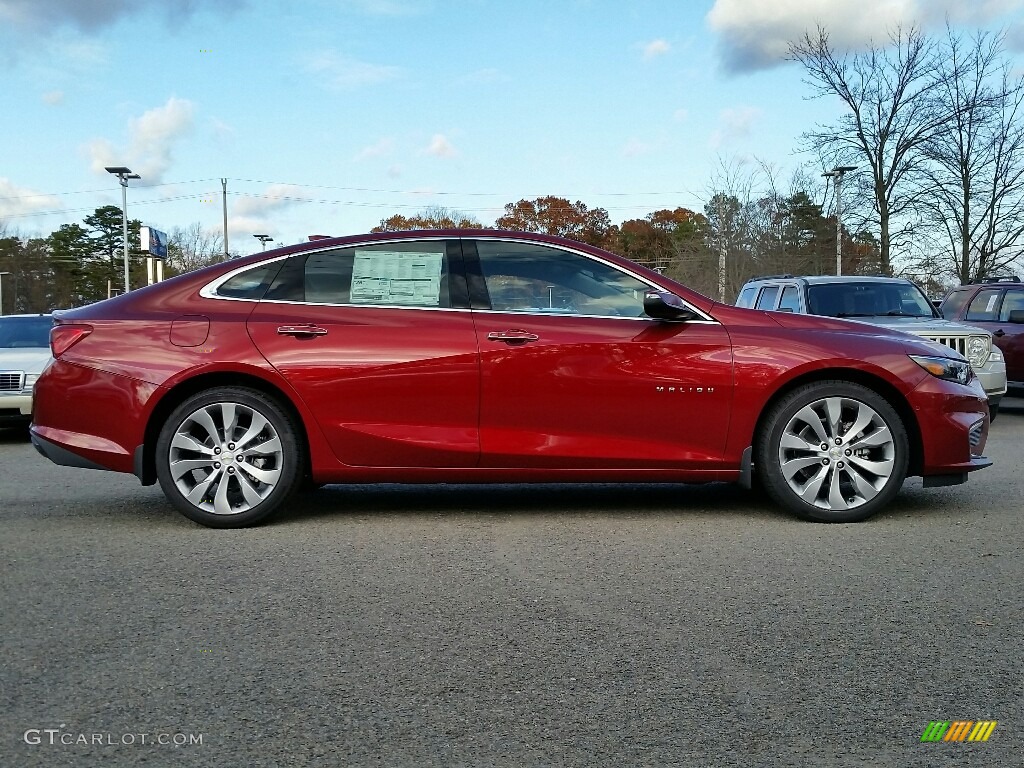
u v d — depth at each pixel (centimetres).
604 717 300
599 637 369
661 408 561
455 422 560
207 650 356
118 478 757
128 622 387
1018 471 760
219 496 555
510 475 565
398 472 563
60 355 568
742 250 4144
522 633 374
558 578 449
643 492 671
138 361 559
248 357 554
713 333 566
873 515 577
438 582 443
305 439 570
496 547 509
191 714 303
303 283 577
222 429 560
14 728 293
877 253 3753
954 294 1465
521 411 559
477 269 579
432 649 357
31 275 8500
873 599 414
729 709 305
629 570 462
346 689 321
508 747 281
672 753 277
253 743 284
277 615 396
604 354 559
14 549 507
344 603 412
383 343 559
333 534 542
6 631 376
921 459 572
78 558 488
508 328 562
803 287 1199
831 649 356
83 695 317
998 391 1060
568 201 6544
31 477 765
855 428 564
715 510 606
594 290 577
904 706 307
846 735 288
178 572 461
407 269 577
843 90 3628
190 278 581
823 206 3816
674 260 5175
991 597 417
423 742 284
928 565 469
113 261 8650
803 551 498
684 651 354
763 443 567
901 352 572
